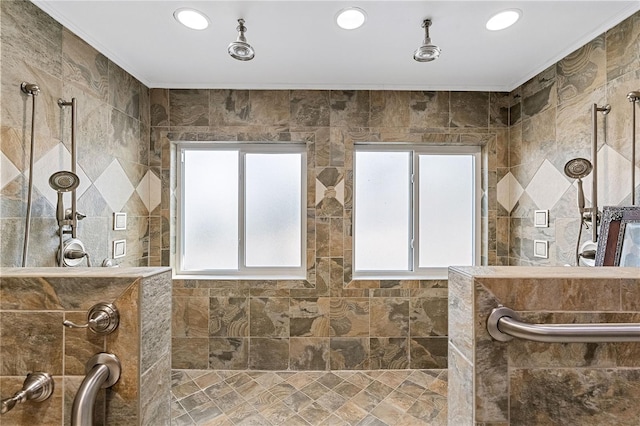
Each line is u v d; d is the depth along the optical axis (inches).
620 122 52.4
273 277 82.4
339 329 79.6
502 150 81.4
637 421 24.5
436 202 87.2
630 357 24.5
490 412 24.4
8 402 24.2
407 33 57.8
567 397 24.5
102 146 64.2
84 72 59.3
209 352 79.1
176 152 84.4
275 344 79.3
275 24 55.1
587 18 53.1
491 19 53.7
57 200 52.0
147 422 27.4
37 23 49.4
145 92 78.4
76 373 26.3
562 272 26.5
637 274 25.6
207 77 76.2
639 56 49.3
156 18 53.7
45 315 26.4
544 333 21.6
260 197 86.0
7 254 44.9
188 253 86.4
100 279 26.3
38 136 49.8
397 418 61.0
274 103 80.0
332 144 80.1
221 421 59.8
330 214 79.9
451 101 80.9
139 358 26.1
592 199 54.4
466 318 25.7
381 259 86.9
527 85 74.9
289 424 59.1
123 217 70.9
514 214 79.7
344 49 63.4
